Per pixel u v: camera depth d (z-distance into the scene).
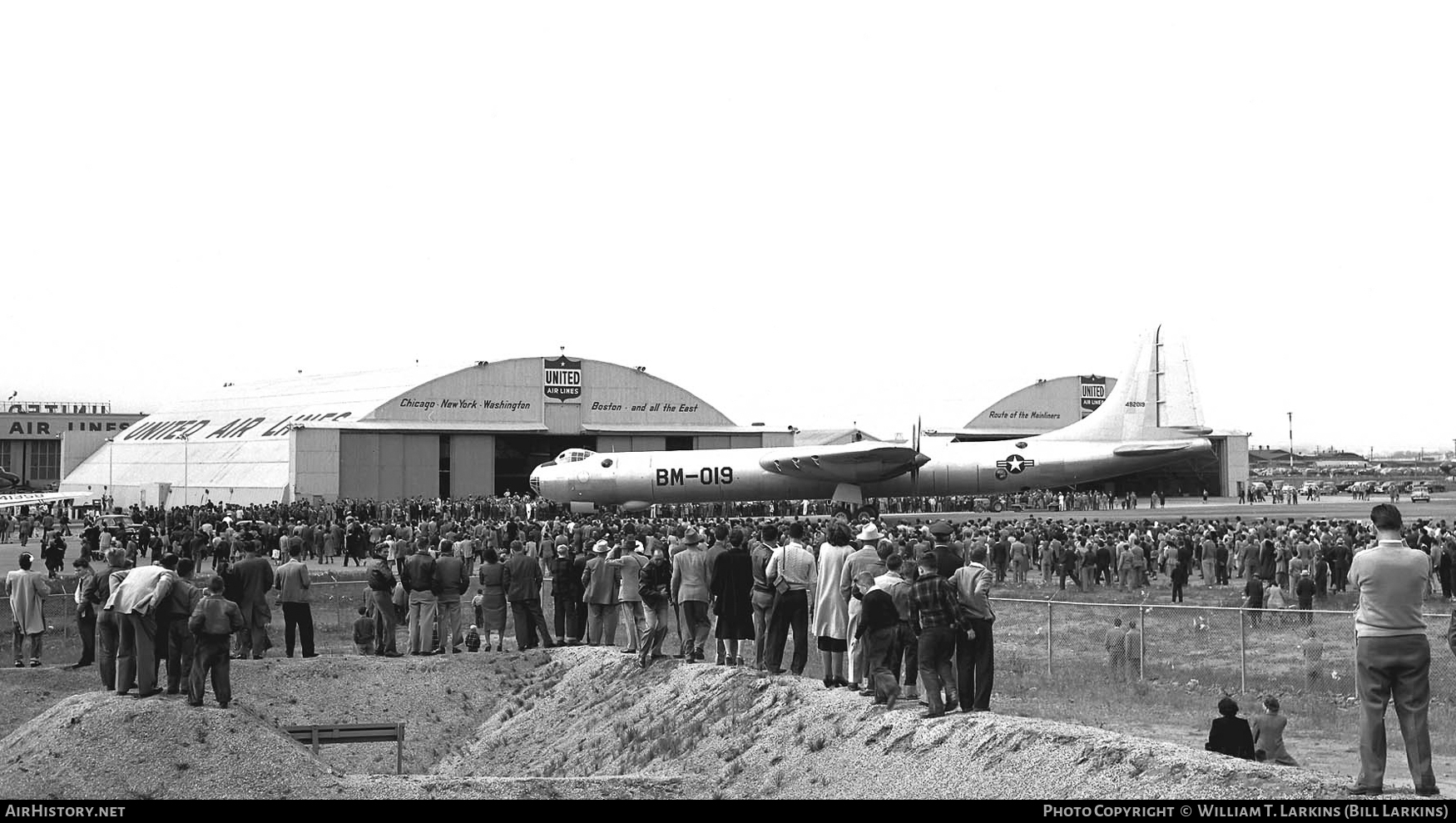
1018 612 35.22
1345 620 31.08
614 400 100.38
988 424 120.50
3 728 22.50
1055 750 15.75
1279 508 90.94
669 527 49.28
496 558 28.38
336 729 20.81
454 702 25.91
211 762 17.72
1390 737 20.17
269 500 89.69
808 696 19.84
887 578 18.59
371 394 99.81
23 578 27.05
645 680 23.83
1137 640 26.61
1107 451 75.25
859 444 75.06
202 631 19.08
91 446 129.50
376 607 28.34
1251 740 15.71
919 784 16.19
